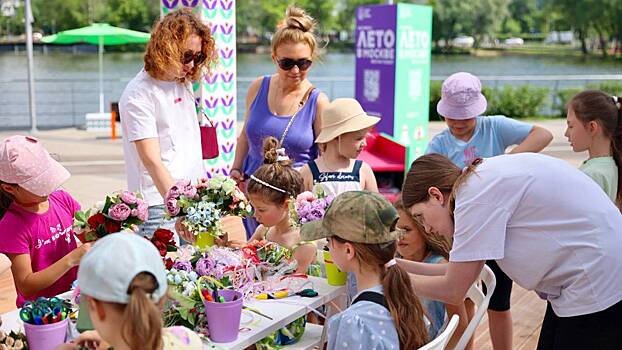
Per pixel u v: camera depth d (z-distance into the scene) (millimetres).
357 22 9133
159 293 1709
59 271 2566
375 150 6688
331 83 18938
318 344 2709
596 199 2334
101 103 17109
